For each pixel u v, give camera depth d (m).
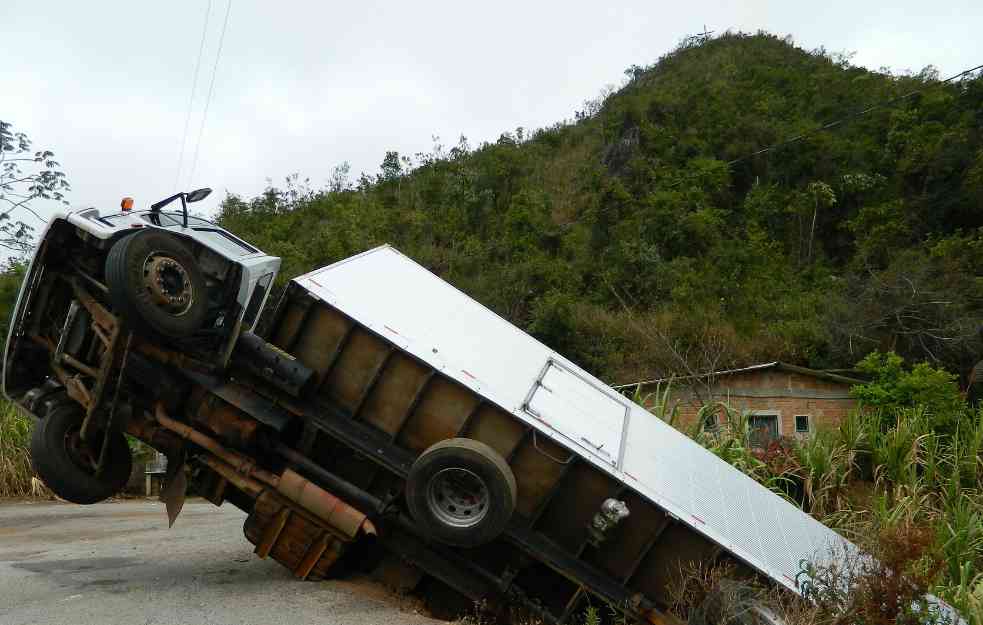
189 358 5.95
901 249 28.20
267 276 6.67
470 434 5.94
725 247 32.47
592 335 25.47
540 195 38.84
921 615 4.87
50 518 10.97
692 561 5.83
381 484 6.30
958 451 10.44
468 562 6.03
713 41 69.00
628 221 33.94
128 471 6.62
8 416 13.92
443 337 6.45
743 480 7.47
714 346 23.08
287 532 6.14
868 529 6.67
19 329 6.25
